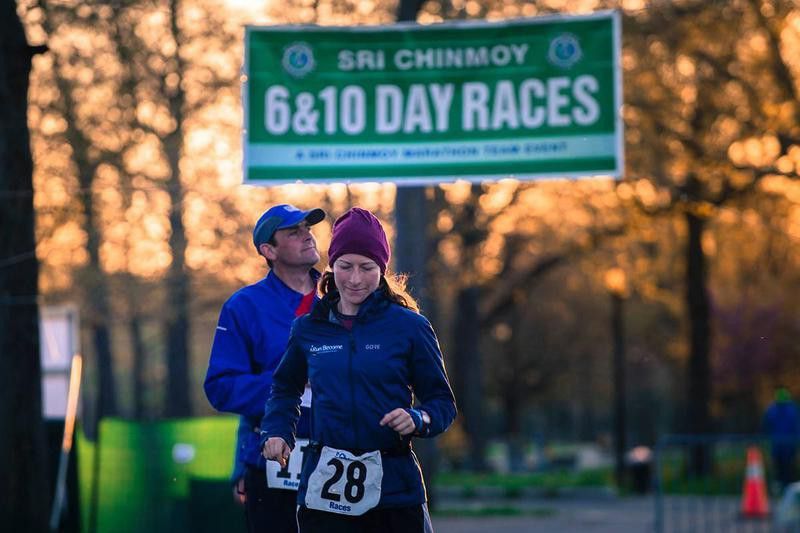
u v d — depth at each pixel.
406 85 34.31
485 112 34.12
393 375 15.17
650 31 61.38
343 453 15.12
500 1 63.69
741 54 64.50
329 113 34.22
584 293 149.12
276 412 16.03
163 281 78.94
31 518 36.03
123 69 62.38
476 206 85.69
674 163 67.38
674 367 168.25
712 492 57.31
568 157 33.97
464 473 108.75
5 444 35.97
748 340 144.62
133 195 71.00
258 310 19.08
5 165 36.09
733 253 96.94
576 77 33.91
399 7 49.34
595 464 146.75
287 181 34.12
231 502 36.59
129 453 37.03
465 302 111.94
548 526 55.00
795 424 66.75
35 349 36.56
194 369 152.38
